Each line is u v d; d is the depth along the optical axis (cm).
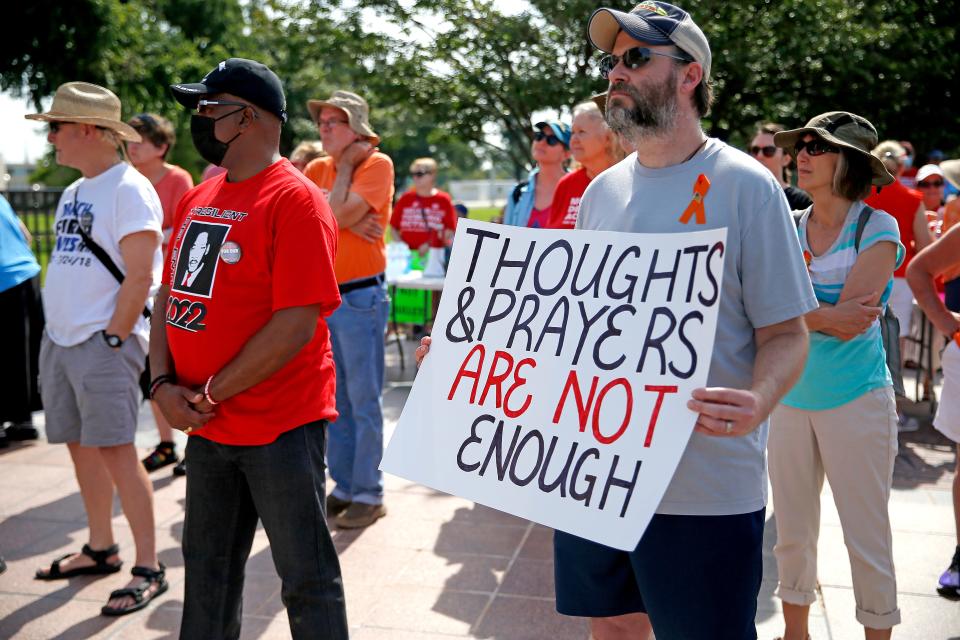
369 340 446
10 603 366
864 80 1124
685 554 208
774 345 201
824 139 287
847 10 1088
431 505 476
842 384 285
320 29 1056
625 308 205
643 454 196
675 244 201
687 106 210
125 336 355
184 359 262
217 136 258
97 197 360
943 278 397
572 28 999
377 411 452
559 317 214
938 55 1168
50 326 366
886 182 290
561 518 202
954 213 564
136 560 372
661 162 215
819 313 282
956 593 361
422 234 895
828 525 436
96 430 355
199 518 269
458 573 390
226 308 254
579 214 236
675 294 199
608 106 214
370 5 1034
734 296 204
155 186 554
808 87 1139
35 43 1511
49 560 410
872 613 294
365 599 366
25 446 587
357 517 445
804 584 308
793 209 407
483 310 226
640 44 207
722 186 203
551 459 207
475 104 1068
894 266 287
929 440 586
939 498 477
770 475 307
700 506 205
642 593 217
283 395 259
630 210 216
